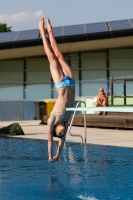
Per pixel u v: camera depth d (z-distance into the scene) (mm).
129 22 28562
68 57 31609
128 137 12922
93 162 7473
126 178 5941
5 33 29469
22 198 4820
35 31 28703
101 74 31391
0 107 28547
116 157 8070
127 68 31188
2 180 5910
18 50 28297
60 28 29297
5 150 9562
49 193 5055
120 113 18766
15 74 31922
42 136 13539
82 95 31469
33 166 7152
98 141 11695
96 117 17359
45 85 31781
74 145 10266
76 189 5246
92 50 31375
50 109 27312
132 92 30609
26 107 28297
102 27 27891
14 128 14125
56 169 6781
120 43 29500
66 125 6953
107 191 5102
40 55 31656
